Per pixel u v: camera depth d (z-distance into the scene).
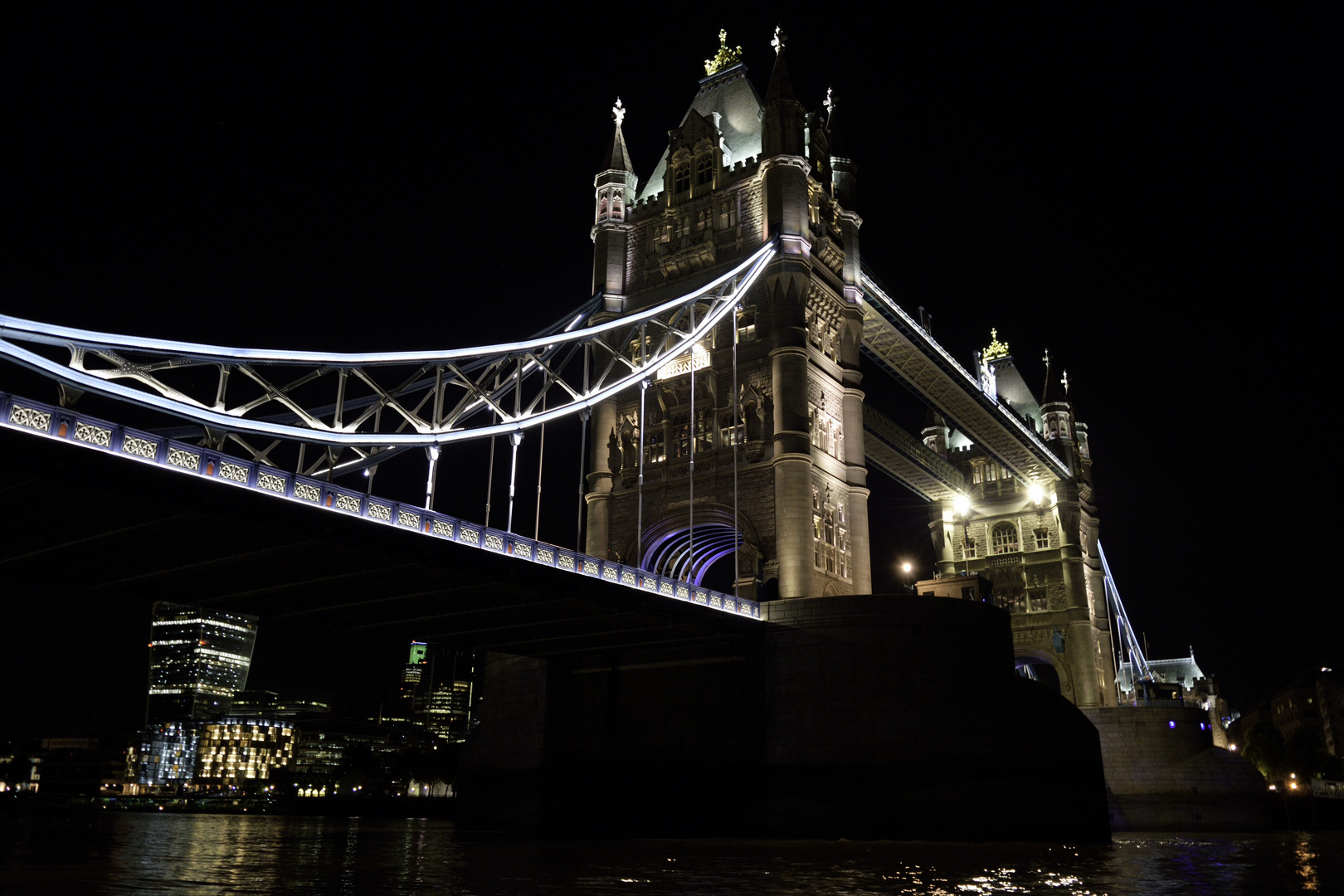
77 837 54.44
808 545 59.75
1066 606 102.12
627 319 55.50
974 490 110.69
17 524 31.98
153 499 29.55
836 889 28.31
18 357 29.05
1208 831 73.50
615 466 68.44
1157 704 87.38
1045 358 113.75
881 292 74.88
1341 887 31.08
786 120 68.06
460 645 53.44
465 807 60.00
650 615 46.16
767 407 63.44
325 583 39.50
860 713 50.00
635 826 52.88
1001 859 38.97
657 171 75.88
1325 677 142.38
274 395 37.03
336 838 54.38
